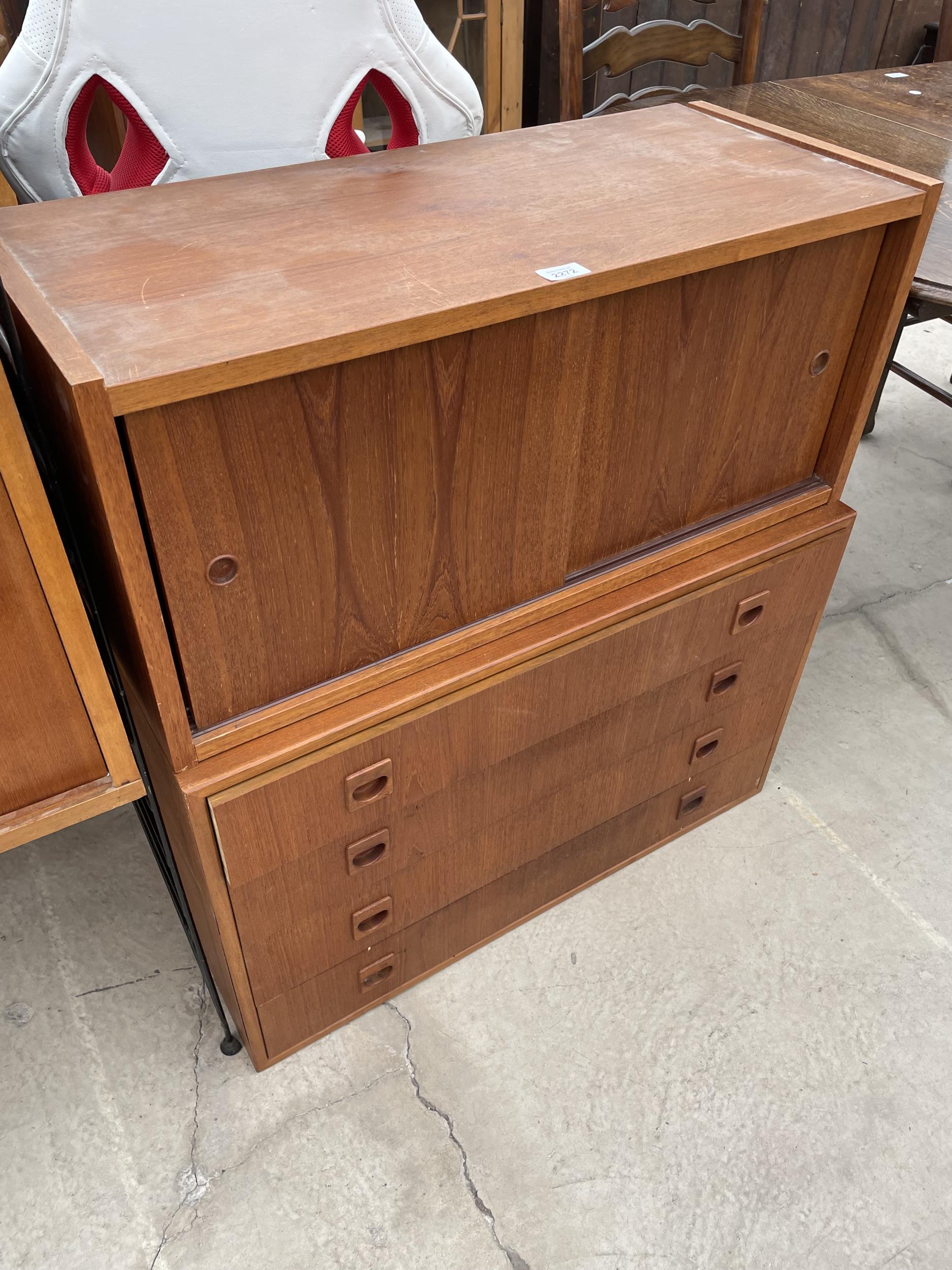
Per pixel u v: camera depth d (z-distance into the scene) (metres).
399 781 1.10
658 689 1.32
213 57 1.12
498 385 0.91
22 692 0.83
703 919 1.55
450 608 1.06
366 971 1.32
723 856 1.65
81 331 0.75
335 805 1.05
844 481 1.32
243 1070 1.34
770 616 1.37
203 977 1.34
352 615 0.98
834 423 1.28
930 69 2.29
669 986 1.46
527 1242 1.19
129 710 1.08
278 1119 1.29
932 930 1.55
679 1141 1.29
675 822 1.63
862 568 2.28
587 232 0.94
